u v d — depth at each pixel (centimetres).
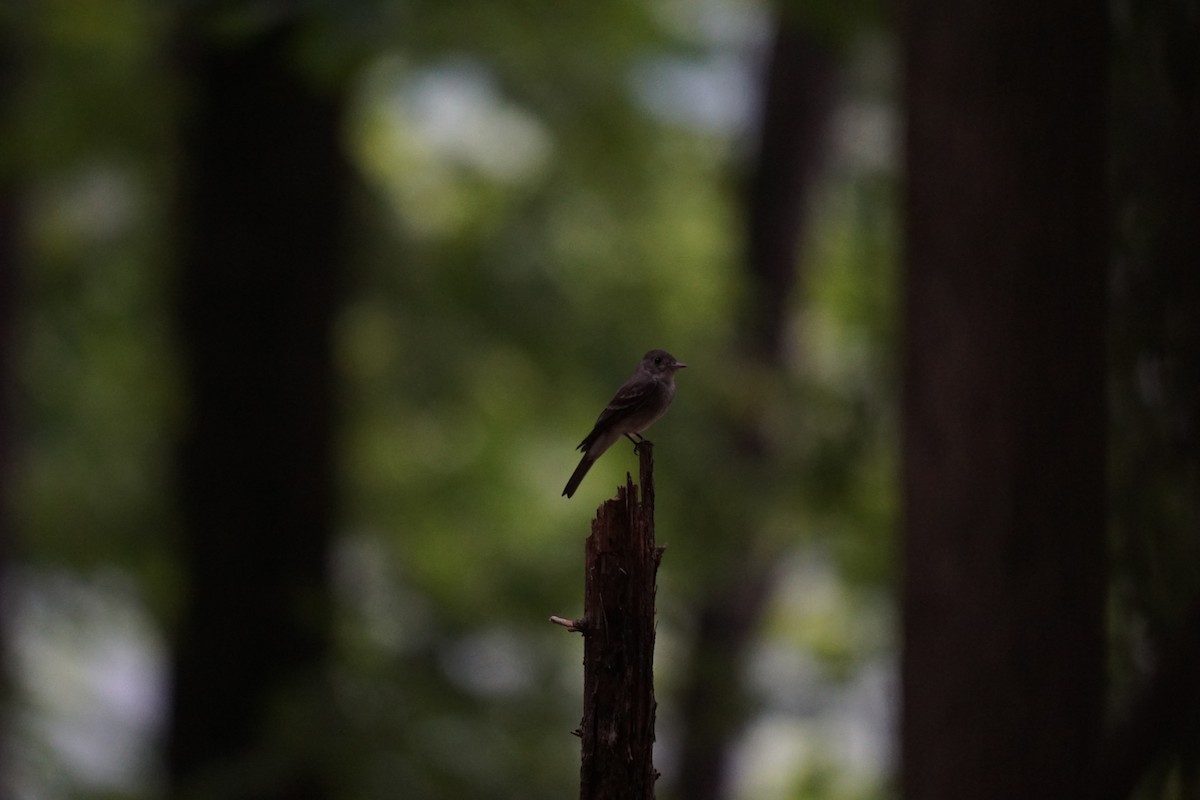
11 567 1880
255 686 1420
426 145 2259
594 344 2152
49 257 2241
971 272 732
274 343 1414
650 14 1722
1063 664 720
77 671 2459
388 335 2145
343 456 1927
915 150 762
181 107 1566
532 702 1452
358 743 1311
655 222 2347
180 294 1466
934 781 740
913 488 757
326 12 1148
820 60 1966
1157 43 793
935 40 746
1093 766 727
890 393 1399
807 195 2009
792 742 1750
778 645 1789
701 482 1720
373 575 1970
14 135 1695
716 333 2058
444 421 2264
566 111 1855
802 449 1588
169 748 1460
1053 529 722
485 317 2122
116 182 2077
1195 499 775
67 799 1588
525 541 2311
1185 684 741
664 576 1802
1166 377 788
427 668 1448
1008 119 726
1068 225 725
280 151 1409
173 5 1274
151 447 2280
